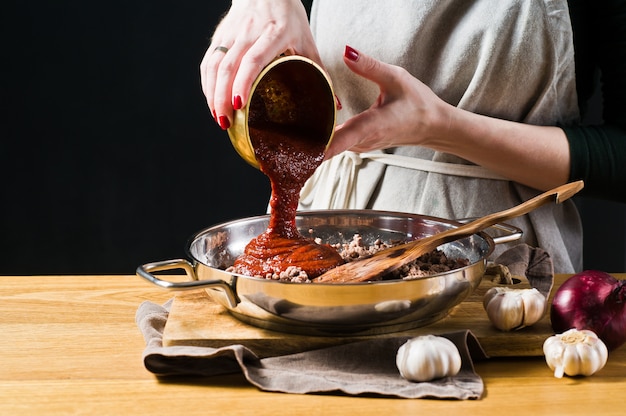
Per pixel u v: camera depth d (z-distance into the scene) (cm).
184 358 105
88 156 236
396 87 124
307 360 107
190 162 238
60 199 239
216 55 116
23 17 226
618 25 137
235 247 127
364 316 107
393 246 121
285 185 117
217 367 105
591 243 222
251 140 115
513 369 108
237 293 109
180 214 241
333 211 132
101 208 240
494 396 101
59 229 241
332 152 120
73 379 105
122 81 232
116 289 130
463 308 118
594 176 138
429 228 128
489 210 141
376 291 105
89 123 234
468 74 139
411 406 99
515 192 143
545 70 138
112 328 117
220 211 242
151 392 102
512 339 109
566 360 104
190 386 103
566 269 144
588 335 106
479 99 139
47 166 236
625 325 110
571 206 148
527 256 128
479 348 108
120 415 97
